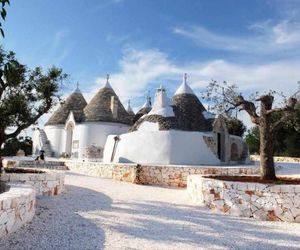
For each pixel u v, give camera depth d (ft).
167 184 59.82
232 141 91.09
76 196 40.98
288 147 131.03
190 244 22.54
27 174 38.45
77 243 21.52
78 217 28.89
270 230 27.63
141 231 25.29
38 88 46.39
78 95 127.44
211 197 36.55
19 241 21.03
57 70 47.88
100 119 108.88
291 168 76.28
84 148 108.27
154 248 21.30
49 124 120.67
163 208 35.47
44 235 22.76
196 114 87.30
